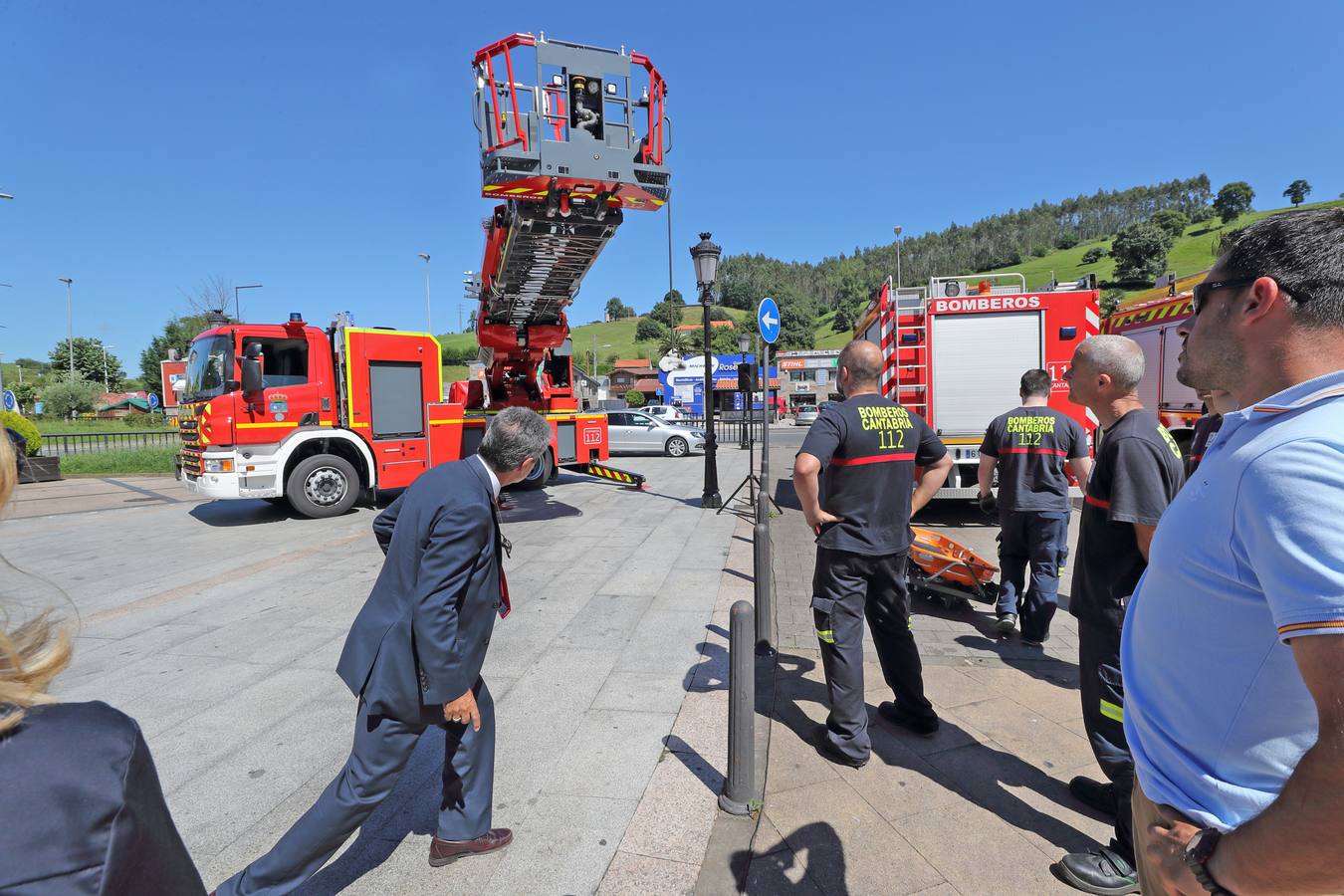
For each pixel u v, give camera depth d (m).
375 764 2.21
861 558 3.06
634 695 3.91
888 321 8.62
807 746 3.33
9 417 15.50
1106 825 2.71
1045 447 4.47
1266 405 1.11
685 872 2.48
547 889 2.41
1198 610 1.16
